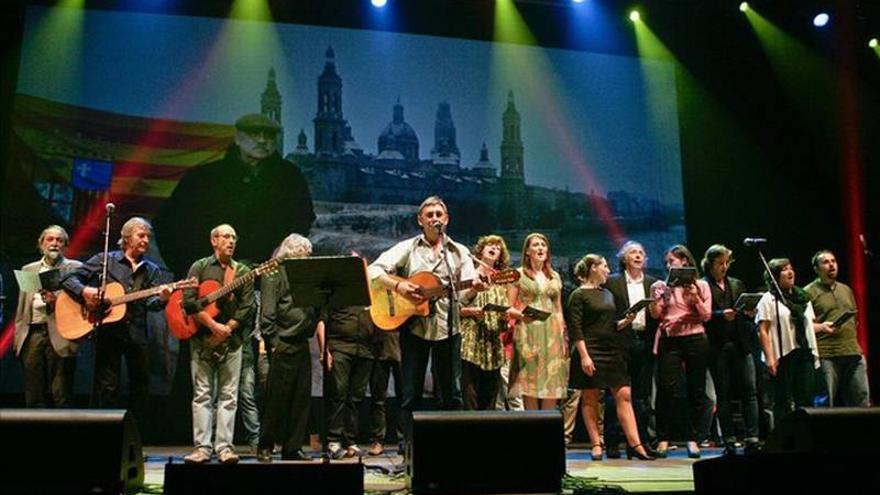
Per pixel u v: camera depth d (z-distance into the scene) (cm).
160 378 688
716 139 850
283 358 472
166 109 732
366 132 771
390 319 420
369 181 762
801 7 835
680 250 605
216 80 748
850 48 863
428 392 679
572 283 779
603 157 816
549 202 794
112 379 468
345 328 540
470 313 461
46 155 697
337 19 787
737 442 569
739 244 838
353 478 291
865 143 862
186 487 286
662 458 546
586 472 443
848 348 595
